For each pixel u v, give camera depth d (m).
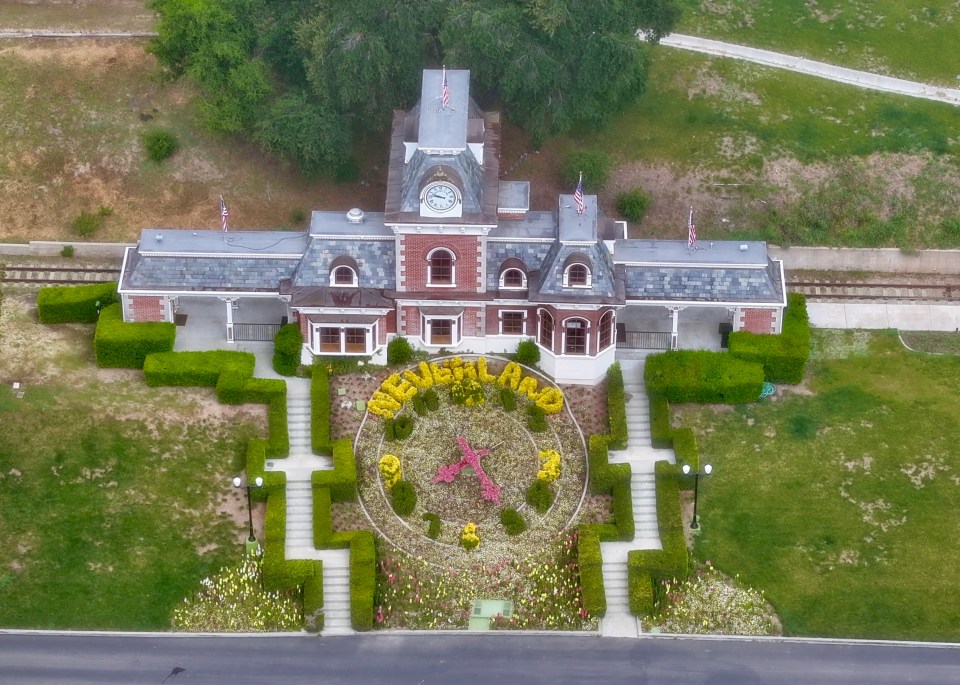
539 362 97.81
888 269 108.38
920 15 123.25
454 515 92.06
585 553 89.62
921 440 96.44
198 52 105.06
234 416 95.06
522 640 87.44
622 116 113.12
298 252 96.69
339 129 104.25
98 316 99.75
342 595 88.75
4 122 110.75
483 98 107.38
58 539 89.94
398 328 97.62
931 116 114.94
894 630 88.38
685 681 85.38
